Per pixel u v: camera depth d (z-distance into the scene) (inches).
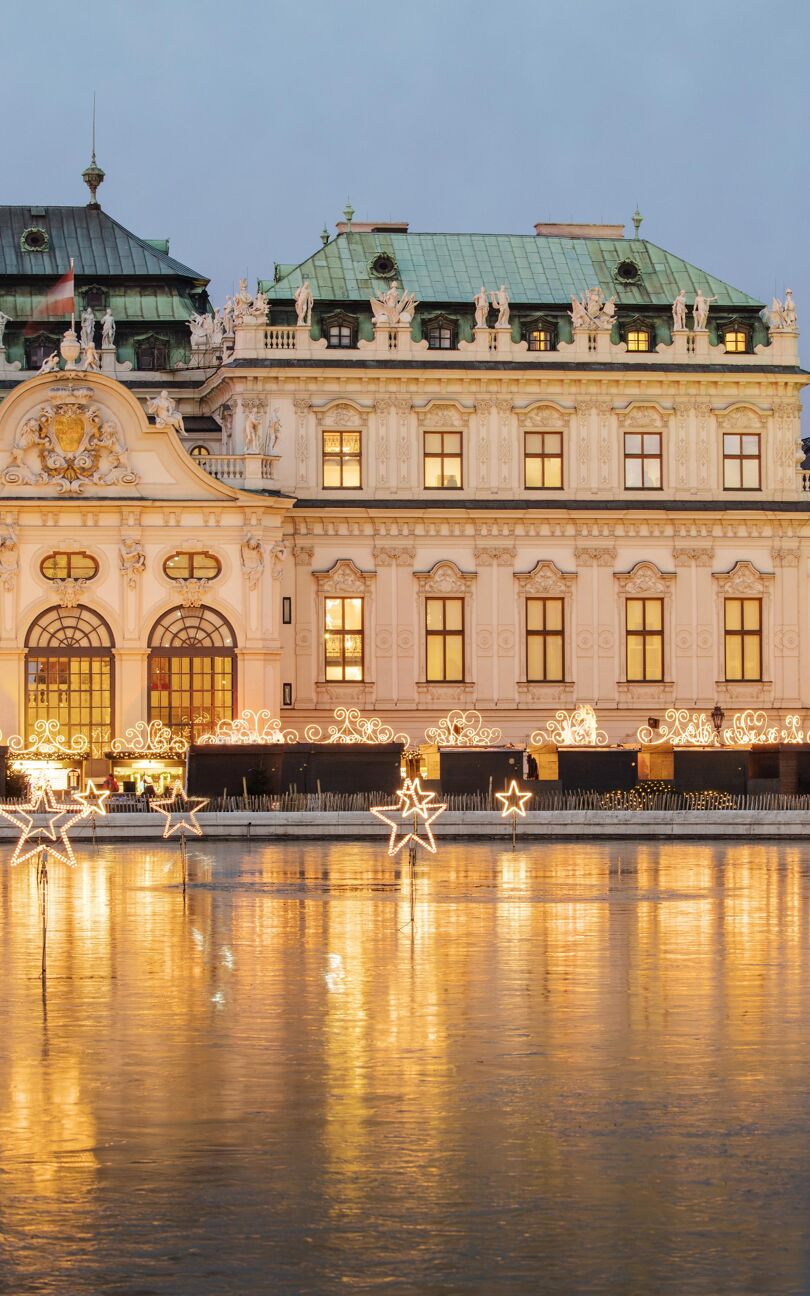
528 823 3309.5
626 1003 1589.6
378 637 4623.5
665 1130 1176.8
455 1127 1184.2
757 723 4704.7
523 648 4665.4
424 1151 1133.7
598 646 4682.6
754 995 1627.7
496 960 1828.2
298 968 1777.8
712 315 4788.4
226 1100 1251.2
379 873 2674.7
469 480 4682.6
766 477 4763.8
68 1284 917.8
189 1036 1454.2
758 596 4734.3
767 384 4753.9
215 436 4793.3
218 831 3302.2
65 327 4877.0
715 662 4712.1
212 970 1766.7
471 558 4662.9
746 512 4712.1
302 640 4603.8
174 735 4377.5
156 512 4372.5
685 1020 1514.5
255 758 3826.3
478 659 4653.1
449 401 4662.9
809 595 4749.0
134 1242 977.5
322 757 3880.4
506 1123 1193.4
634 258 4921.3
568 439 4709.6
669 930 2047.2
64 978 1721.2
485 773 3917.3
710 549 4719.5
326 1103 1243.2
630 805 3656.5
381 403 4653.1
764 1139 1157.1
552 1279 923.4
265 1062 1362.0
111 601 4360.2
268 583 4397.1
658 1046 1413.6
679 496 4726.9
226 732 4315.9
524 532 4675.2
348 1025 1496.1
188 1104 1241.4
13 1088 1284.4
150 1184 1069.8
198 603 4375.0
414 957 1847.9
